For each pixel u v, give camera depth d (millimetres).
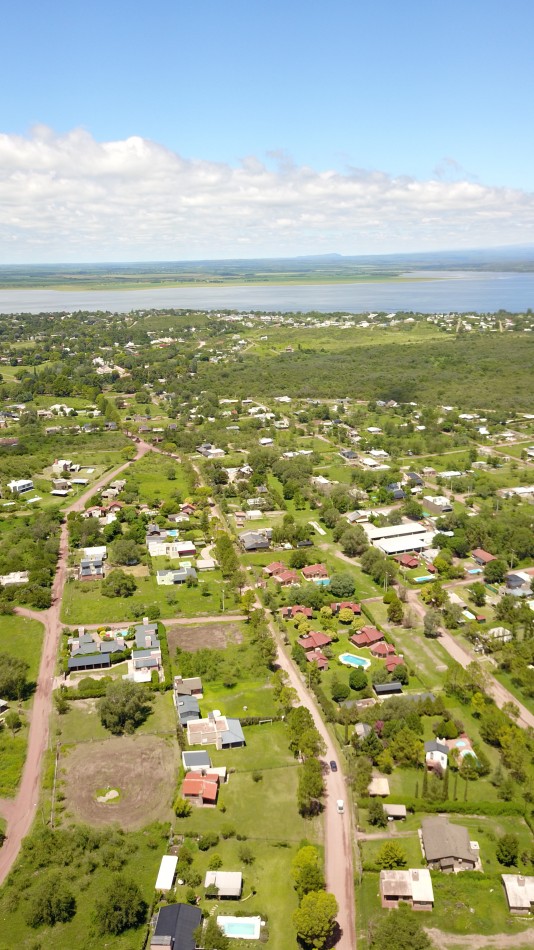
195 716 130875
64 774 117188
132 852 101250
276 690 139375
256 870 98125
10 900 93375
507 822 107625
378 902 93500
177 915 88812
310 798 108125
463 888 95250
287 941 87562
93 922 90000
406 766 118688
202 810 109312
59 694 138500
